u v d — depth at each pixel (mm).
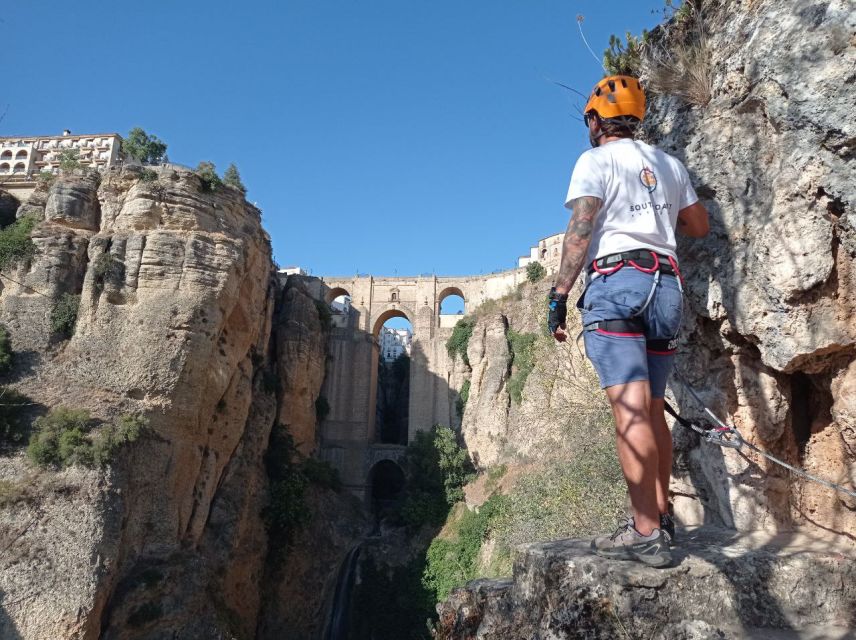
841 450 4457
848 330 4113
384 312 79000
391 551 56938
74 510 31328
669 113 5738
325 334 69625
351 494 66062
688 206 4230
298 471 54344
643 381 3670
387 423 85312
